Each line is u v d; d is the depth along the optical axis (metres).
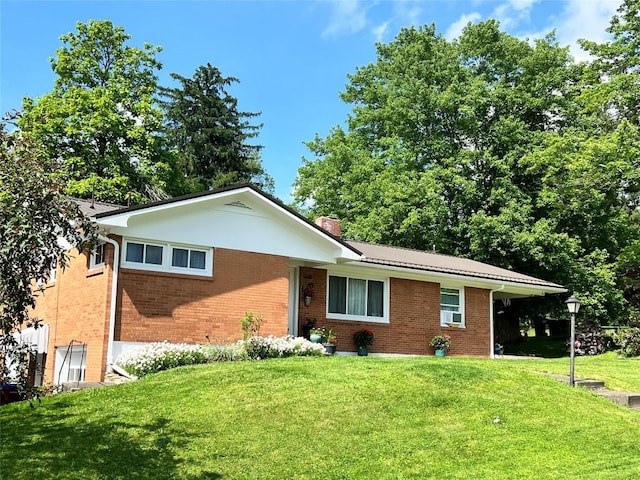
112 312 14.21
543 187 31.47
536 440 9.34
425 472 8.03
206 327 15.56
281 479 7.62
